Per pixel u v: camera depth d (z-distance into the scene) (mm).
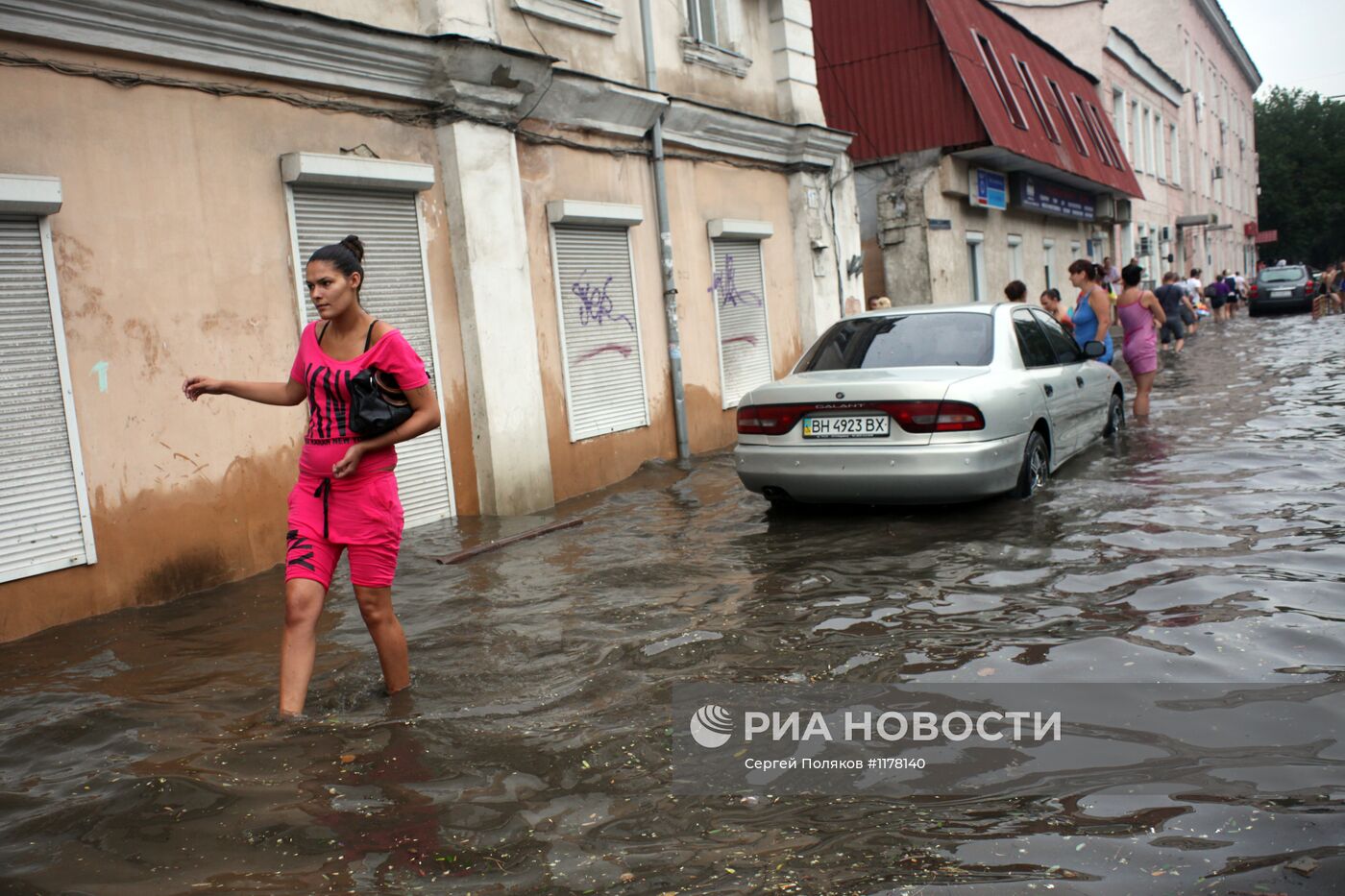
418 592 5949
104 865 2805
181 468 6504
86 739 3830
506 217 8906
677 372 11609
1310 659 3873
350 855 2811
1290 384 13109
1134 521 6250
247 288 6977
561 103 9844
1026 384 7293
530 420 9094
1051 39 31609
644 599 5430
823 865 2629
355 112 7801
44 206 5723
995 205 21359
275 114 7211
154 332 6391
